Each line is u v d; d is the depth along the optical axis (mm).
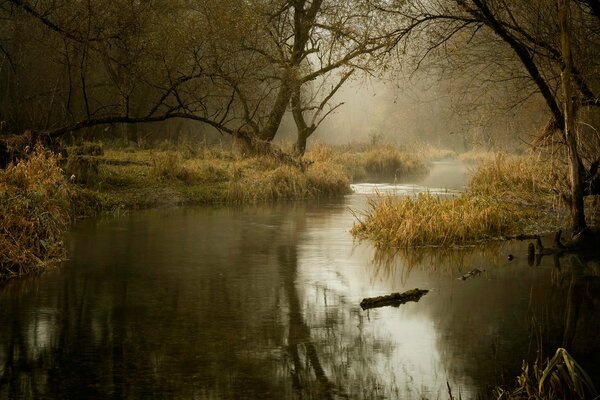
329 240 13984
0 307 8773
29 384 6312
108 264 11336
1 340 7512
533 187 18484
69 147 23172
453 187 25016
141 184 19953
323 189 22797
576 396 5891
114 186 19375
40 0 20812
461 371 6828
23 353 7121
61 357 7020
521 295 9719
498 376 6707
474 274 10969
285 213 18172
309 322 8344
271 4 26844
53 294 9430
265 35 25062
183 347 7359
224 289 9844
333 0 25656
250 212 18297
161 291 9664
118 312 8609
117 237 13875
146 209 18359
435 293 9844
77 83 28047
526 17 14336
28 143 16969
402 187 25203
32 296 9312
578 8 14461
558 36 13703
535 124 19109
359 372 6762
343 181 23375
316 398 6121
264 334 7859
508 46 15688
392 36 15125
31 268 10828
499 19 13516
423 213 14297
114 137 33000
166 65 19094
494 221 14438
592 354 7320
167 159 21328
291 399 6078
